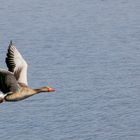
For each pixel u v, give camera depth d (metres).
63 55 98.31
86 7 154.50
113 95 74.44
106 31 124.06
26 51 102.81
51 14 143.75
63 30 123.38
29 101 72.56
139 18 139.38
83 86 79.12
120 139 60.72
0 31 125.06
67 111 67.44
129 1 164.38
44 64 92.06
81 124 63.34
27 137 60.72
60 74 85.81
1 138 60.75
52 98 73.38
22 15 143.62
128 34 120.56
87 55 98.81
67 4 158.12
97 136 60.66
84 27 128.00
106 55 99.44
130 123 64.50
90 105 69.69
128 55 99.81
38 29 125.12
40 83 82.56
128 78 83.81
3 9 152.75
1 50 105.69
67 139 59.81
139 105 70.06
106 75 85.56
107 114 66.56
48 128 62.47
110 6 156.88
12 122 65.12
